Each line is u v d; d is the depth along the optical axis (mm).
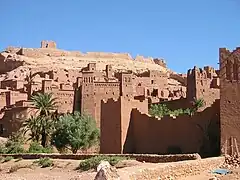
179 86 91312
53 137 54812
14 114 66938
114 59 131750
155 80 87938
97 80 77312
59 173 35219
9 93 75062
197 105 55156
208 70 80812
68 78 89938
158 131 42094
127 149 43844
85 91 72375
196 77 63656
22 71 101875
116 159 33500
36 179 32875
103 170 13359
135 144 44125
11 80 89000
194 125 39219
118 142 43719
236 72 34750
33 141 56469
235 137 34125
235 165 26797
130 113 44844
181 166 20359
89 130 53875
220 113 34906
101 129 45469
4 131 68250
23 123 64438
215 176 21750
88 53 132375
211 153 37031
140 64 128000
